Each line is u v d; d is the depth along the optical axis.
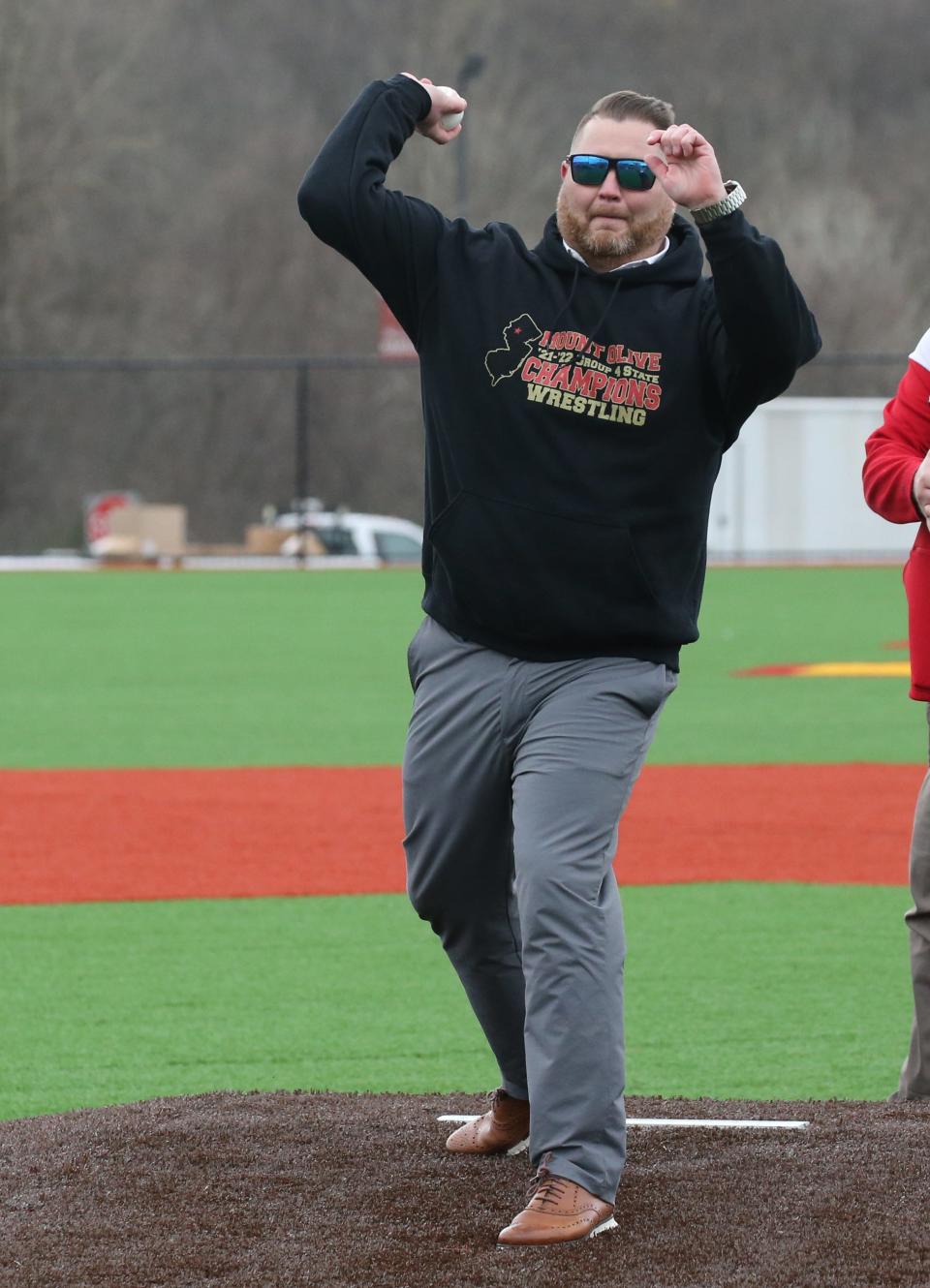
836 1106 15.11
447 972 21.11
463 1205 12.65
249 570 100.31
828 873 25.81
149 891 24.91
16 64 148.75
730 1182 12.91
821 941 22.19
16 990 20.30
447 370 12.80
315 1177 13.20
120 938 22.52
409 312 13.02
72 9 152.62
